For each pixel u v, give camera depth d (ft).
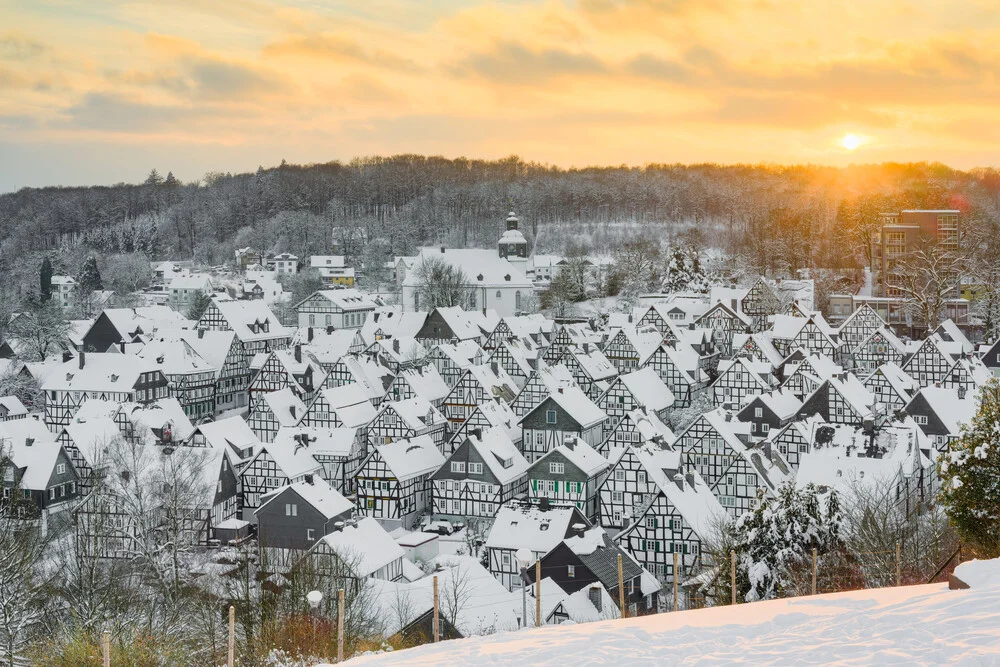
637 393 421.18
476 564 247.29
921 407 359.66
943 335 514.68
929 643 78.69
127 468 298.15
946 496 150.00
